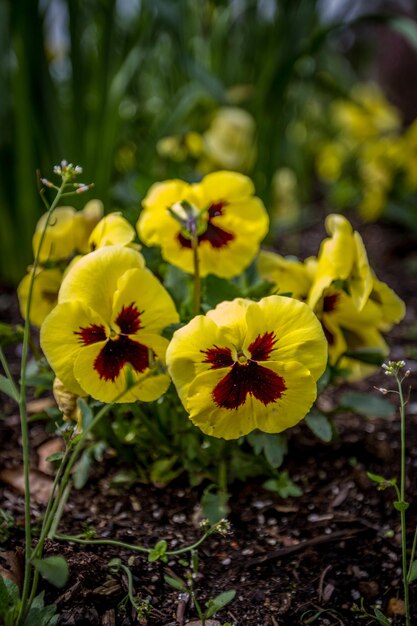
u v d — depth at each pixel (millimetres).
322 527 507
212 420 426
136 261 432
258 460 519
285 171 1131
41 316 517
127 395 435
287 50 835
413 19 1255
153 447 529
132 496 523
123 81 785
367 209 1113
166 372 437
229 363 423
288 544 496
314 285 490
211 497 499
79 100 756
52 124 743
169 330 436
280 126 923
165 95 1044
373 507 520
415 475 538
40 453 559
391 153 1071
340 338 511
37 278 506
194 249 469
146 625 437
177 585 440
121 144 952
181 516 511
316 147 1356
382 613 451
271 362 422
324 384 488
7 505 511
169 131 845
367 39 1601
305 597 462
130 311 432
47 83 731
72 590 434
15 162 774
